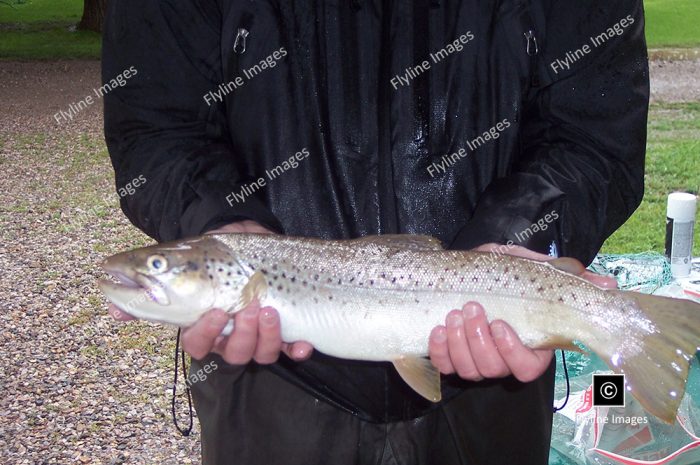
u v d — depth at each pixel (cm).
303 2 84
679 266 165
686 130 388
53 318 231
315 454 88
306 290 83
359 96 85
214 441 89
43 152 416
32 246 287
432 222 88
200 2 85
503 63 85
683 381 77
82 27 791
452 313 76
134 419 183
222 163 87
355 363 86
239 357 77
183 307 81
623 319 79
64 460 168
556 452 127
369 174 86
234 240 83
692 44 578
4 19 862
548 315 81
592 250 88
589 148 86
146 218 88
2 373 202
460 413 87
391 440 88
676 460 122
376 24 84
